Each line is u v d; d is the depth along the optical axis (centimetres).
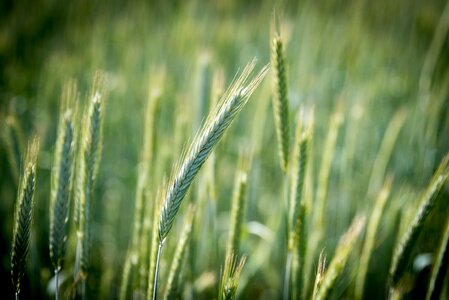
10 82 111
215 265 77
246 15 159
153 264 59
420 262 76
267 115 95
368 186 85
